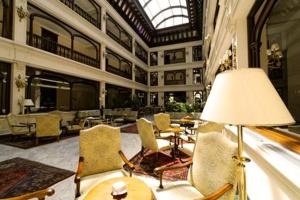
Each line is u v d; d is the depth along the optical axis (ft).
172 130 12.77
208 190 5.06
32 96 28.71
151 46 64.85
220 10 14.67
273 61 7.24
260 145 5.13
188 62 58.29
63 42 36.63
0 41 18.06
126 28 47.83
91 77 32.73
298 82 5.77
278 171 3.72
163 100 62.28
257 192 5.31
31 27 22.91
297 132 5.55
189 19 53.21
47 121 16.61
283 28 6.68
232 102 2.86
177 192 5.34
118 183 4.37
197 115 24.03
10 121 17.75
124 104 48.16
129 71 53.72
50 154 13.25
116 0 40.01
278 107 2.73
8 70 19.62
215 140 5.28
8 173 9.73
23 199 4.09
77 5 33.01
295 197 3.32
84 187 5.68
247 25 9.00
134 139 18.71
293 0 6.09
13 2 19.62
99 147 6.84
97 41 35.09
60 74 27.37
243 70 3.04
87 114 31.30
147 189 4.86
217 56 19.70
